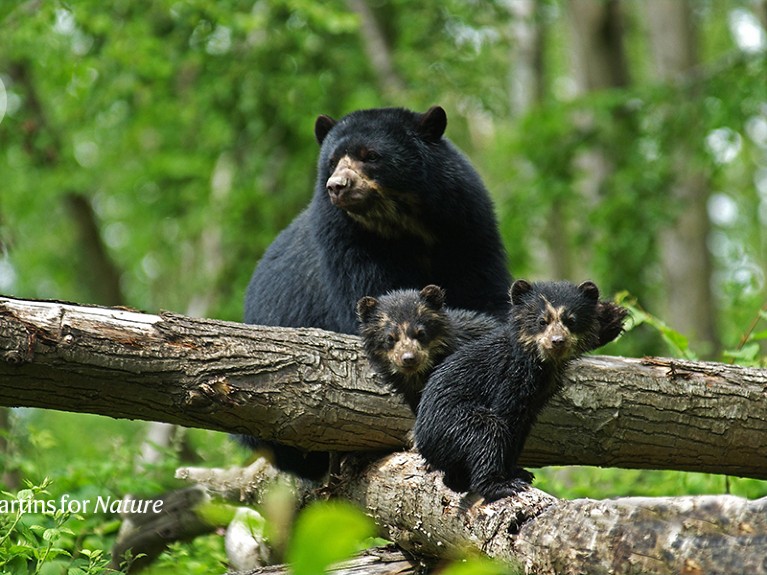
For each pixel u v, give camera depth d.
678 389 10.10
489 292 12.84
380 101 28.64
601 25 32.53
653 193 28.45
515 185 31.38
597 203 30.56
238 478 11.76
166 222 36.12
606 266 28.22
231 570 11.28
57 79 25.84
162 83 28.12
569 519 7.52
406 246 12.62
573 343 9.18
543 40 39.25
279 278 13.16
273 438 9.79
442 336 9.91
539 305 9.24
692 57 31.89
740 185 45.50
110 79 27.20
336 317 12.52
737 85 27.81
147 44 24.61
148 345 9.11
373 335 9.91
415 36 29.91
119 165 34.06
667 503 7.23
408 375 9.76
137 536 11.55
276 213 29.47
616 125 29.92
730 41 49.66
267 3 25.23
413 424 9.84
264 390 9.50
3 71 28.19
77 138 33.91
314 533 4.42
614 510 7.35
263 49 27.62
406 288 12.59
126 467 13.65
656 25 31.97
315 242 12.71
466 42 30.80
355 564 9.44
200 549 12.11
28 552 9.64
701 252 30.83
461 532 8.45
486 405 9.04
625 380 10.09
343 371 9.77
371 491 9.58
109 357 8.96
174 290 39.91
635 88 28.91
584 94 32.16
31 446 14.88
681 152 29.08
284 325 12.98
